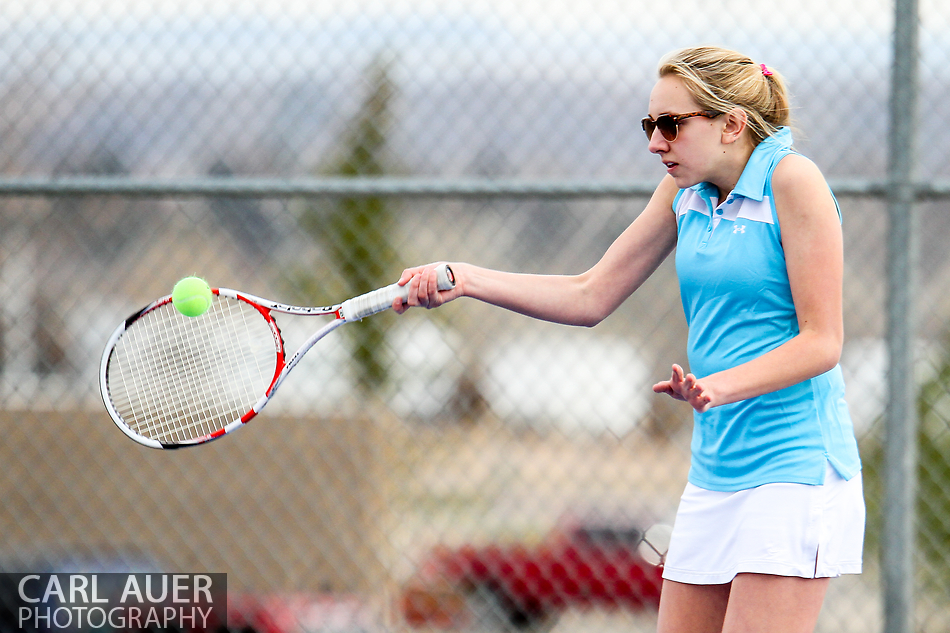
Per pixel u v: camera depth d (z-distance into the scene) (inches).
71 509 552.4
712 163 257.1
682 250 270.1
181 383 348.2
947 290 491.5
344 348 669.3
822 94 439.5
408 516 601.9
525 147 501.7
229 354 350.0
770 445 252.5
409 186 421.7
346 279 745.0
